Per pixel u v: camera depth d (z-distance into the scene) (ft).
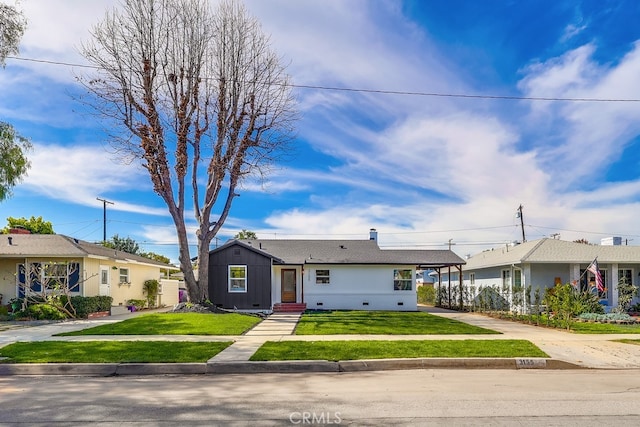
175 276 135.64
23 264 76.28
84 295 75.51
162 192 74.08
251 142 78.23
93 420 20.02
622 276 88.17
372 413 20.92
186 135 75.56
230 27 78.38
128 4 73.97
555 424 19.11
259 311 83.20
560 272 88.17
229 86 77.71
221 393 25.54
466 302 96.12
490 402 23.00
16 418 20.40
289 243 104.88
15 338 46.26
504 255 99.50
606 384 28.07
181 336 47.24
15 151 62.49
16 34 55.98
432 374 31.99
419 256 99.09
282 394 25.18
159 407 22.29
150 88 73.26
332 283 93.97
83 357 35.78
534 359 35.55
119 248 156.46
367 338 45.37
